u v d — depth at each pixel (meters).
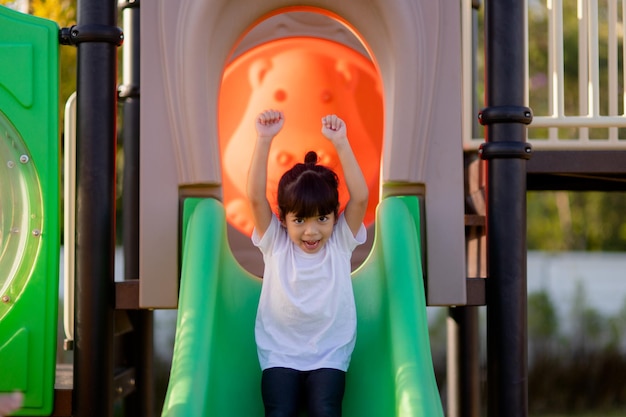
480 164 5.03
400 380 2.98
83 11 3.76
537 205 18.86
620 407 9.20
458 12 3.84
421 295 3.35
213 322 3.20
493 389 3.78
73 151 4.75
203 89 3.75
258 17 3.94
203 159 3.72
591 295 15.45
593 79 4.34
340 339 3.22
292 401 3.08
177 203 3.76
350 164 3.35
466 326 5.43
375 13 3.85
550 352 11.84
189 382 2.90
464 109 4.98
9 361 3.71
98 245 3.70
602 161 4.57
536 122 4.26
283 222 3.34
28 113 3.78
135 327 5.18
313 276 3.24
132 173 5.36
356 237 3.36
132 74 5.35
